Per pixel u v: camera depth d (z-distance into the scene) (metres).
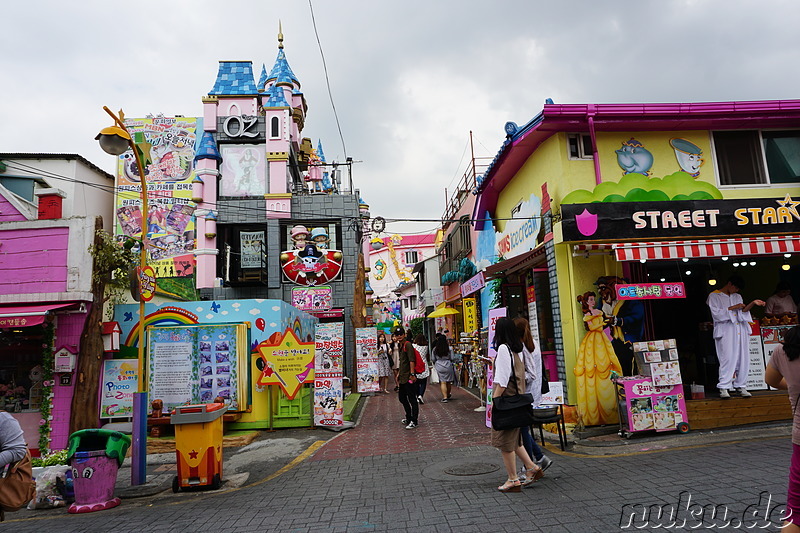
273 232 18.86
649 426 7.35
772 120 8.85
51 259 8.87
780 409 7.79
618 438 7.51
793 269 10.52
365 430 9.71
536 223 9.79
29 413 8.73
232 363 9.51
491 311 8.96
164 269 20.50
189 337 9.53
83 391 8.62
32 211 11.45
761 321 8.67
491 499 4.99
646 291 7.72
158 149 21.33
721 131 9.21
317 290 18.66
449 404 12.78
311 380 9.65
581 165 8.81
